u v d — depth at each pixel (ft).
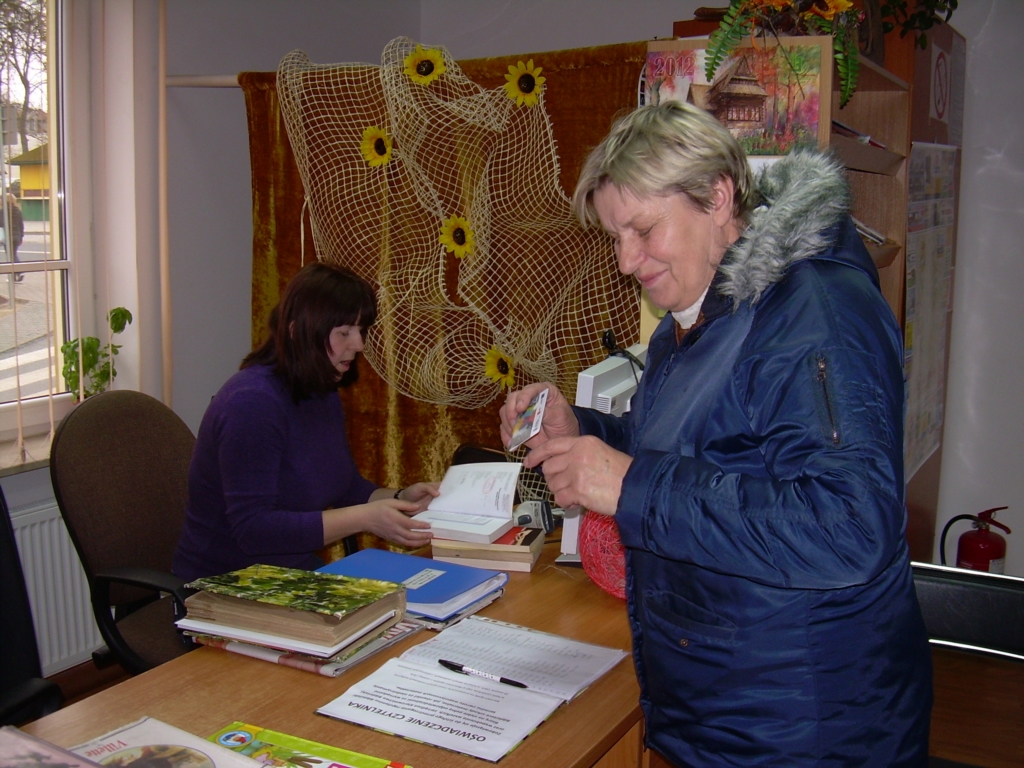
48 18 7.90
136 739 3.34
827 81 5.42
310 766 3.24
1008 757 7.47
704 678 3.36
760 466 3.23
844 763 3.25
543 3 12.16
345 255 8.02
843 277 3.20
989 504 11.08
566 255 7.44
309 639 4.03
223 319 9.97
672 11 11.36
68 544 8.06
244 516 5.79
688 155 3.22
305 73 7.66
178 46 9.13
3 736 3.12
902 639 3.32
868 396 2.95
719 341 3.36
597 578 4.99
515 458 7.39
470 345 8.01
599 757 3.53
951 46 9.43
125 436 6.40
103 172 8.47
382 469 8.68
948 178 9.72
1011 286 10.57
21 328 7.97
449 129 7.47
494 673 3.95
